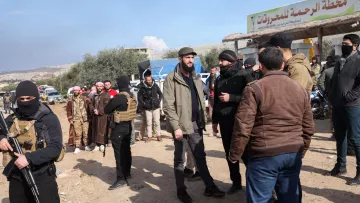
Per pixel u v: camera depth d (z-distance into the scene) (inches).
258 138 115.3
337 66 198.8
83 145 345.4
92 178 245.4
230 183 213.3
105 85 333.4
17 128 122.6
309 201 175.3
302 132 120.6
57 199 130.1
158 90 366.3
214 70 344.8
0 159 339.0
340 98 192.5
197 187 208.4
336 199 176.4
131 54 1389.0
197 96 186.7
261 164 115.1
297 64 148.4
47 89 1441.9
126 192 210.2
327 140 309.7
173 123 178.9
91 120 344.5
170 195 200.1
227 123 176.7
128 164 231.8
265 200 116.6
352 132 191.5
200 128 187.9
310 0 522.6
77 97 341.1
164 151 316.5
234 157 119.7
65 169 275.0
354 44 191.0
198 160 188.4
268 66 118.4
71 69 2124.8
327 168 226.2
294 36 602.2
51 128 126.0
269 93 113.6
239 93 172.4
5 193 224.7
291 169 116.3
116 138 217.2
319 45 486.3
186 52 179.9
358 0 439.8
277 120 113.1
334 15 482.0
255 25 658.8
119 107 218.2
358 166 193.5
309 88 149.8
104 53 1363.2
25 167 118.3
